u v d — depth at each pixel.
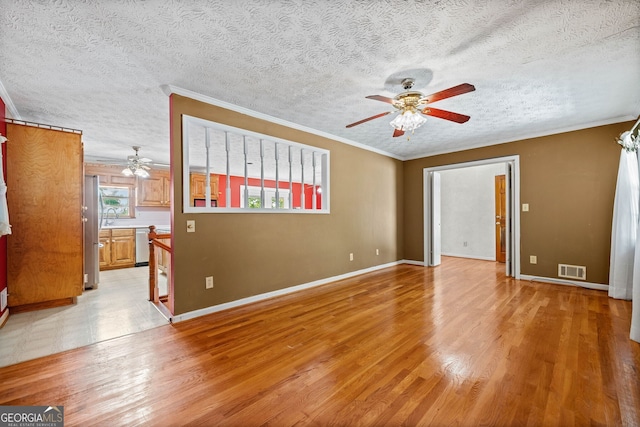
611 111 3.20
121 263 5.36
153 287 3.23
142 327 2.47
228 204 3.00
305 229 3.80
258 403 1.47
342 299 3.27
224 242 2.95
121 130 3.81
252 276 3.19
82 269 3.16
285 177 7.83
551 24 1.72
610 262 3.38
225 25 1.72
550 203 3.96
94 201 3.88
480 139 4.40
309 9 1.59
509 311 2.82
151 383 1.65
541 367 1.78
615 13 1.61
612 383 1.60
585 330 2.33
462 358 1.91
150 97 2.77
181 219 2.64
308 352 2.01
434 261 5.34
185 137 2.64
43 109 3.05
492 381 1.64
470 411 1.39
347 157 4.45
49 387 1.61
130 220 5.98
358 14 1.63
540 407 1.41
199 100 2.75
